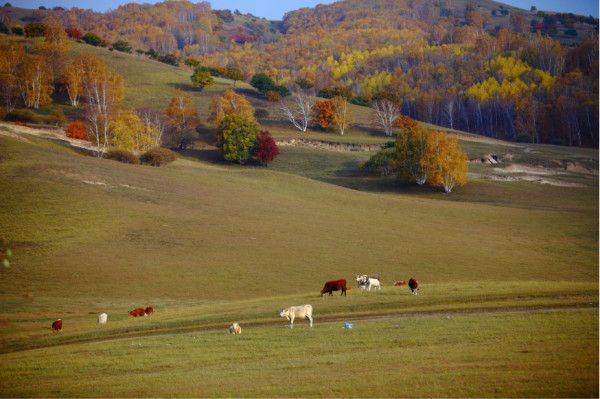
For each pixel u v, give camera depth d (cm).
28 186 7231
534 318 3083
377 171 12569
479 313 3356
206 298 4584
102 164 9069
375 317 3444
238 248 6059
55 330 3531
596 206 10106
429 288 4288
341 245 6400
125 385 2439
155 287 4856
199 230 6569
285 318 3541
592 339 2662
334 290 4147
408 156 11512
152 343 3072
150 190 8025
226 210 7575
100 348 3012
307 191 9675
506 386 2177
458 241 6962
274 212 7819
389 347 2758
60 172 7981
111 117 11969
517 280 5212
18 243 5719
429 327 3047
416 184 11656
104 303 4381
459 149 11288
